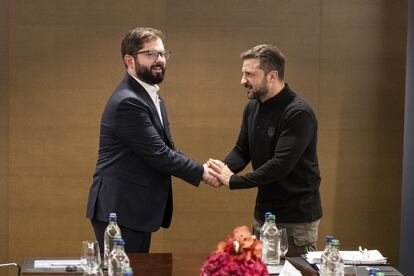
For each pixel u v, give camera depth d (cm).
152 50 492
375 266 421
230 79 664
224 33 660
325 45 664
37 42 652
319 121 671
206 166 510
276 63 492
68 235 673
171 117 664
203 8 657
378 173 679
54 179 666
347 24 665
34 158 664
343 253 442
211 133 667
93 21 653
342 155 675
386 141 675
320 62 666
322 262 384
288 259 434
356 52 666
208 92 664
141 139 488
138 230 493
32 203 668
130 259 425
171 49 659
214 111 666
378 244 684
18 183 665
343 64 667
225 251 323
